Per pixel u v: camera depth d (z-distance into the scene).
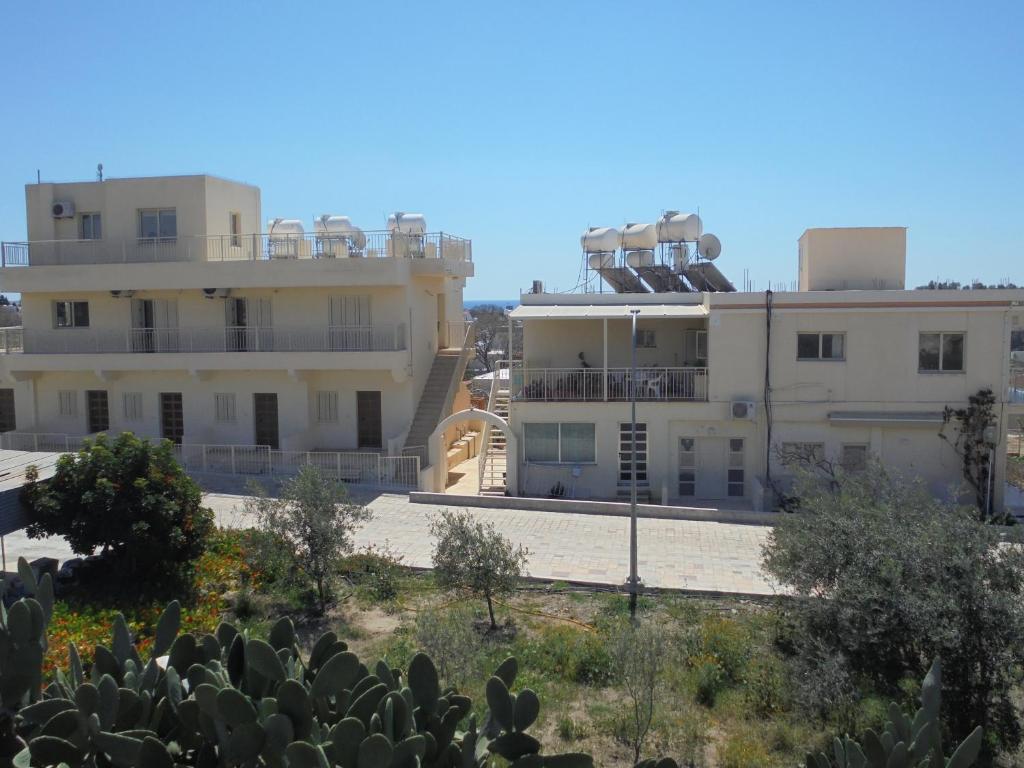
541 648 12.80
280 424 28.03
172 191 28.27
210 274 27.03
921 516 10.90
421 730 5.46
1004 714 9.64
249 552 15.38
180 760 5.20
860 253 26.45
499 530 20.16
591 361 27.06
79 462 14.48
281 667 5.23
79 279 27.81
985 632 9.23
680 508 21.64
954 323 23.17
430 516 21.50
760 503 22.62
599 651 12.16
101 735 4.84
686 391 24.83
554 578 16.33
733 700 11.09
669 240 29.23
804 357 23.81
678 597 15.36
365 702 5.16
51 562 15.07
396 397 27.64
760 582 16.17
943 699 9.48
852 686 10.02
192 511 14.96
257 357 26.97
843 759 5.88
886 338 23.39
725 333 23.88
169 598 14.20
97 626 11.80
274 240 28.27
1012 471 27.11
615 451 24.59
